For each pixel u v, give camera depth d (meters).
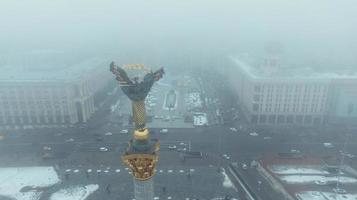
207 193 145.88
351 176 163.50
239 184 154.25
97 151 192.12
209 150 192.75
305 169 170.62
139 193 48.00
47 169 170.38
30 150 194.62
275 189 150.75
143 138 46.75
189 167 170.62
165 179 157.50
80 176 162.50
